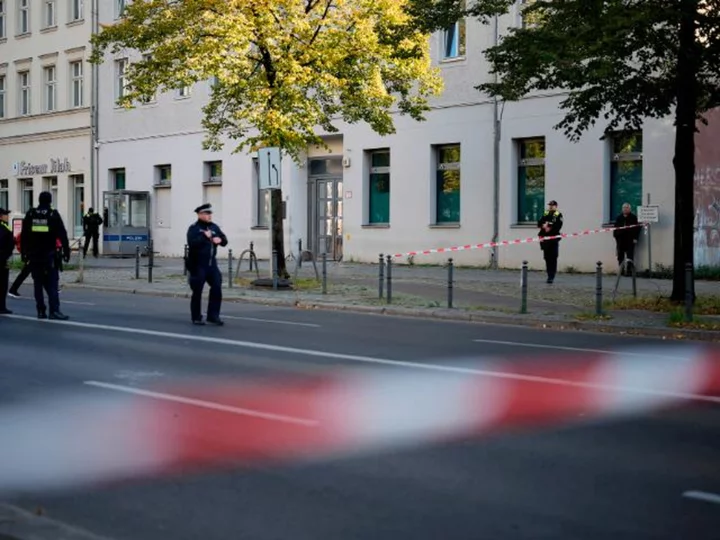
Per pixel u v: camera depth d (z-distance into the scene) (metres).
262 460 6.95
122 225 40.50
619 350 13.17
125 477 6.54
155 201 41.62
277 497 6.05
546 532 5.34
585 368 11.35
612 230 24.61
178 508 5.84
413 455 7.09
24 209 49.34
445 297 20.47
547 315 17.02
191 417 8.42
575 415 8.57
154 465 6.84
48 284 16.83
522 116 28.56
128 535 5.35
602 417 8.49
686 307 15.73
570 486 6.29
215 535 5.33
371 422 8.21
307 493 6.13
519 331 15.69
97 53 24.34
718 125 24.61
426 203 31.28
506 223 29.08
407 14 22.27
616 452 7.21
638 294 20.56
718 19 15.90
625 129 18.12
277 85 22.38
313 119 22.58
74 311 18.33
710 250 25.00
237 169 37.78
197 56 21.97
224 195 38.31
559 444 7.46
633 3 16.16
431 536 5.29
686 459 7.01
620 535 5.29
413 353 12.58
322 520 5.58
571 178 27.42
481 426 8.09
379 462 6.89
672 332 15.01
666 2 15.89
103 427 8.03
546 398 9.38
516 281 24.44
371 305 19.05
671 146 25.14
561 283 23.75
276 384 10.09
